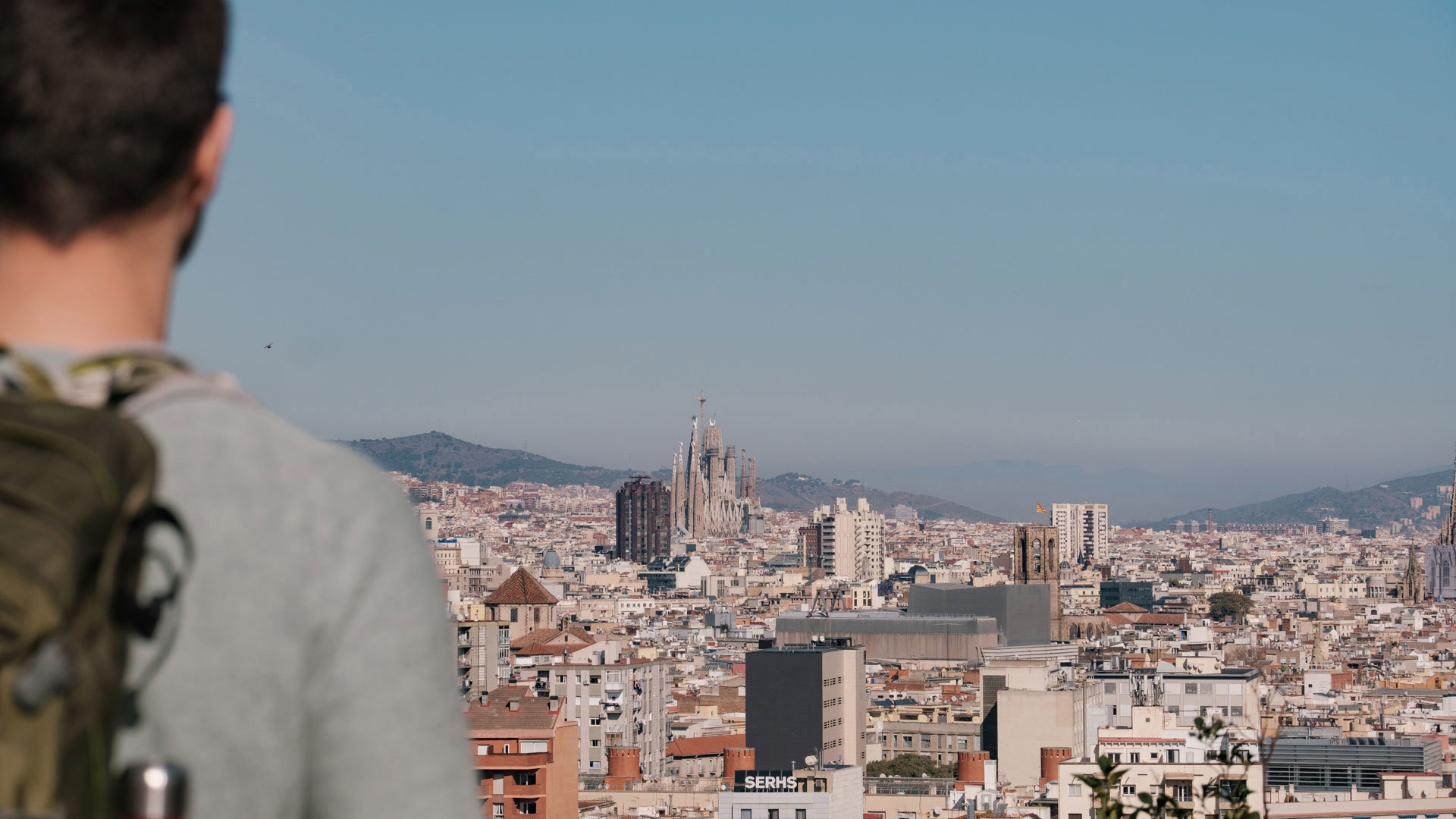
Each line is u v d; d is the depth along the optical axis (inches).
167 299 176.4
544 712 5585.6
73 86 159.0
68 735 137.2
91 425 148.6
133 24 162.7
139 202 166.6
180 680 151.6
